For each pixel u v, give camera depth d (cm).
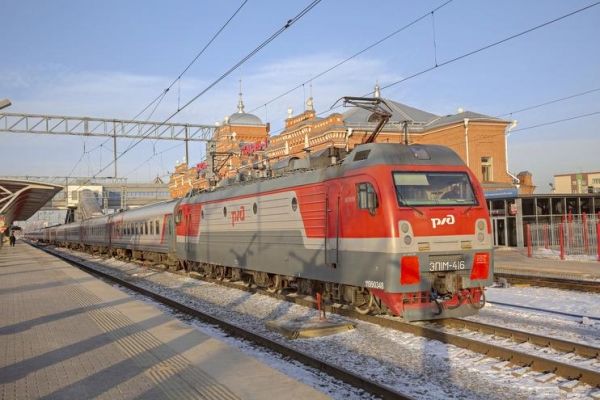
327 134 3341
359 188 1107
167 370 671
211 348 789
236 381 616
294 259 1370
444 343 909
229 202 1778
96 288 1655
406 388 685
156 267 2880
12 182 3444
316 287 1392
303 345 940
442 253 1050
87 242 4903
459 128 3603
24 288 1697
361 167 1116
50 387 616
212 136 3744
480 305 1099
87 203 6875
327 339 980
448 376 735
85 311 1182
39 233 9525
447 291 1058
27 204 5578
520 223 3138
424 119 4019
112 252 4041
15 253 4494
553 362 728
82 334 920
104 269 3022
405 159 1096
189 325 1071
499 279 1656
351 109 3912
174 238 2458
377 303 1134
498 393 660
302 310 1284
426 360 815
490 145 3638
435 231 1047
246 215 1644
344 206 1157
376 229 1054
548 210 3322
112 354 767
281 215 1434
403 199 1045
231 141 4238
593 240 2658
